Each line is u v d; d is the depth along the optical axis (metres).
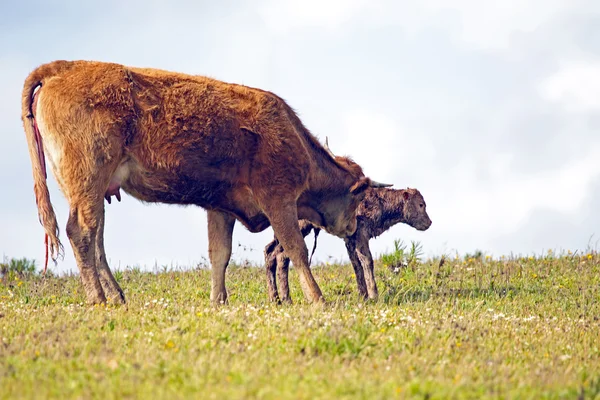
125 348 28.23
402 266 58.72
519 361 29.61
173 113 39.78
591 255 64.69
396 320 35.28
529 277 57.56
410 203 53.88
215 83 41.91
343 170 47.47
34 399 22.09
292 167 43.06
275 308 38.56
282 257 48.41
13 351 27.50
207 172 40.97
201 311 36.47
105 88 38.81
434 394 23.19
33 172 39.62
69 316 34.12
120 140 39.00
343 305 42.22
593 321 41.06
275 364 26.39
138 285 54.41
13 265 64.00
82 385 23.42
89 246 39.28
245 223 44.12
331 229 48.59
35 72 39.59
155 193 40.94
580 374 27.64
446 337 32.03
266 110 42.50
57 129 38.69
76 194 38.91
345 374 25.11
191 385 23.44
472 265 62.28
